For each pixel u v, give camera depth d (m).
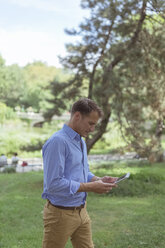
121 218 5.71
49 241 2.46
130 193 7.90
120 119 9.36
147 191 8.08
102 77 9.89
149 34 9.07
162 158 14.86
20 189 9.33
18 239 4.69
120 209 6.46
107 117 9.70
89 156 22.17
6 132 41.53
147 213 6.02
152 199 7.40
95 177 2.77
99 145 32.12
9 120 51.91
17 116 59.47
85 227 2.59
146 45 9.00
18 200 7.54
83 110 2.37
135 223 5.36
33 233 4.90
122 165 11.35
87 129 2.42
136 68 8.81
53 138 2.31
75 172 2.41
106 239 4.53
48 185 2.29
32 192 8.77
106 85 9.55
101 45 9.95
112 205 6.84
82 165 2.48
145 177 9.10
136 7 8.73
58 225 2.41
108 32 9.99
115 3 8.94
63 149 2.31
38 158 28.97
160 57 8.84
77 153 2.41
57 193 2.30
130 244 4.32
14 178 12.23
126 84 9.17
